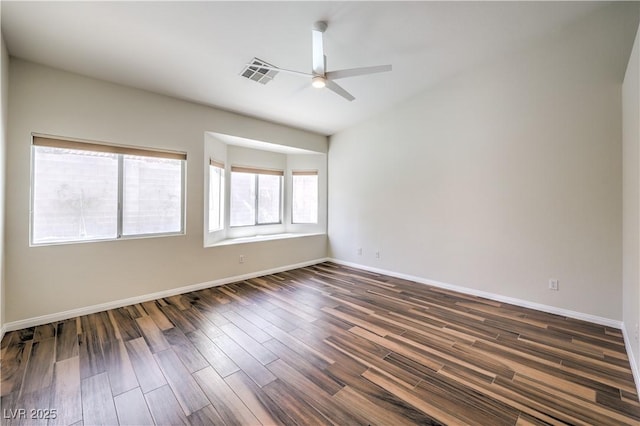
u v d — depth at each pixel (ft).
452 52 10.89
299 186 19.57
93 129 10.17
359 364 7.13
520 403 5.76
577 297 9.87
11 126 8.70
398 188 15.06
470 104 12.23
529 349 7.86
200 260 13.04
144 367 6.95
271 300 11.68
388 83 12.94
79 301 9.95
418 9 8.55
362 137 16.71
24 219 8.95
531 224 10.79
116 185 10.94
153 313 10.25
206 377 6.58
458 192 12.75
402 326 9.30
